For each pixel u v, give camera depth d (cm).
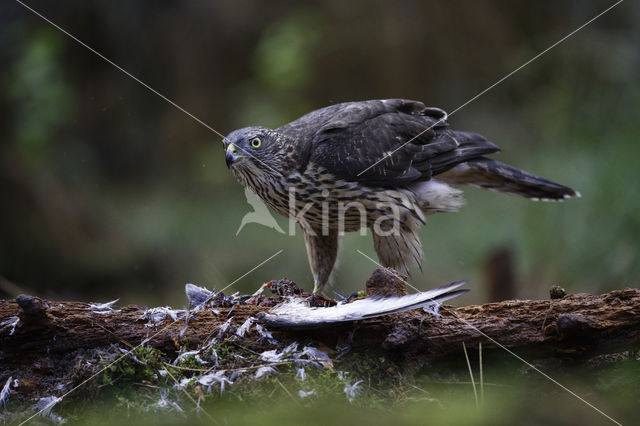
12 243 1645
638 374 547
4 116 1852
